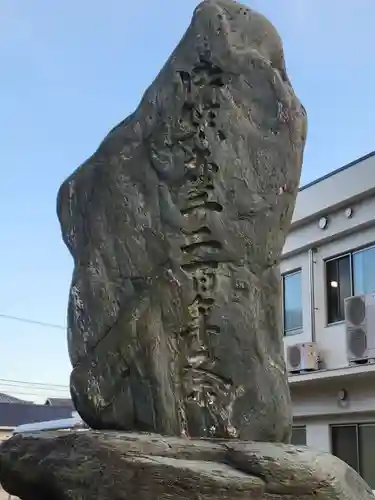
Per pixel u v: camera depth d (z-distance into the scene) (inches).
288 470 117.9
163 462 116.9
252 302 148.0
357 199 504.1
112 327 145.3
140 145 154.3
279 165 154.0
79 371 143.4
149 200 150.3
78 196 157.1
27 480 127.3
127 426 138.3
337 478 121.5
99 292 147.9
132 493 115.3
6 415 1160.2
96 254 150.6
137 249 148.4
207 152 151.3
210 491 114.6
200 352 144.9
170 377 140.2
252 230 150.8
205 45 154.9
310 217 544.4
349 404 498.6
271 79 156.0
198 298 146.9
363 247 506.0
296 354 534.3
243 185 151.2
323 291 539.2
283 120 155.3
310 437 534.3
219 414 141.1
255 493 116.4
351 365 480.7
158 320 142.8
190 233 148.6
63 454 123.0
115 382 139.9
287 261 581.0
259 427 141.7
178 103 153.1
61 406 1230.3
